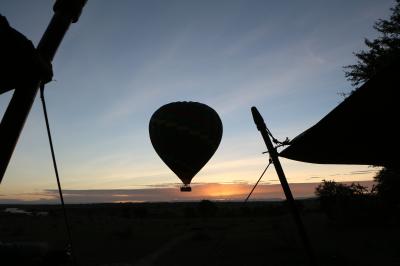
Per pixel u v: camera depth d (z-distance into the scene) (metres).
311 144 4.64
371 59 21.69
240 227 43.97
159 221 67.56
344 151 4.93
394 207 27.31
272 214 70.75
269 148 4.50
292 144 4.53
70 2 2.80
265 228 39.88
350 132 4.38
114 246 30.19
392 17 21.50
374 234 25.48
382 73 3.72
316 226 34.84
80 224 60.53
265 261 19.61
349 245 21.70
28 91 2.62
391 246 19.86
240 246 26.30
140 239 35.59
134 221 68.38
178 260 22.05
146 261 22.20
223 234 36.59
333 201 34.22
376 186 25.62
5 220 77.44
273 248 23.81
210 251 24.88
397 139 4.54
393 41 21.25
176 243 31.27
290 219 48.75
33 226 55.78
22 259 17.75
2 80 3.14
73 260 3.05
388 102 3.97
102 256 24.61
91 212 118.50
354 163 5.61
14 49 2.48
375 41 22.05
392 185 24.12
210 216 78.69
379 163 5.54
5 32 2.35
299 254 20.73
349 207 32.06
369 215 30.34
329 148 4.80
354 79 22.55
